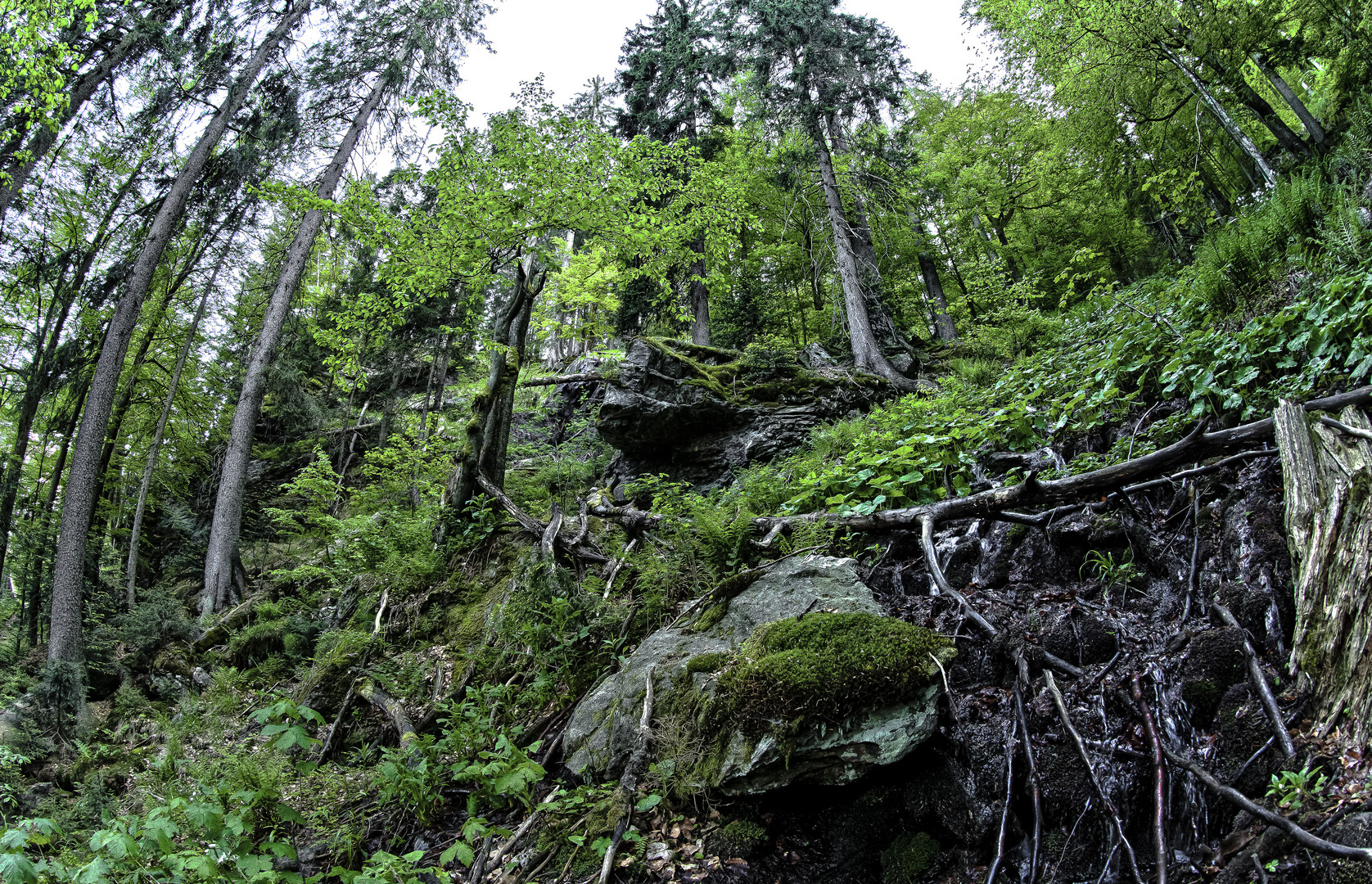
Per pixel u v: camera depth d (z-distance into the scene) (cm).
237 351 2002
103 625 1102
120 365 1116
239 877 274
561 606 543
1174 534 395
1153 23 1161
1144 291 1073
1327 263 526
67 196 1434
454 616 727
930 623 401
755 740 336
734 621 446
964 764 319
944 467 582
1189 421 487
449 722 496
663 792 352
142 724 818
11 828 237
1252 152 1079
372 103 1631
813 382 1180
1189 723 295
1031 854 286
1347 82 1079
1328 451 327
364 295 1044
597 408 1322
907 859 308
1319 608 281
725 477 1085
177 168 1459
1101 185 1591
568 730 435
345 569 921
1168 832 270
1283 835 233
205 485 1992
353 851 397
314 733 587
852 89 1620
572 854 340
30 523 1289
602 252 1216
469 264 1007
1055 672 338
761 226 1655
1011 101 1886
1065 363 811
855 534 531
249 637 880
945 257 2186
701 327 1766
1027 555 445
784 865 319
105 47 1278
